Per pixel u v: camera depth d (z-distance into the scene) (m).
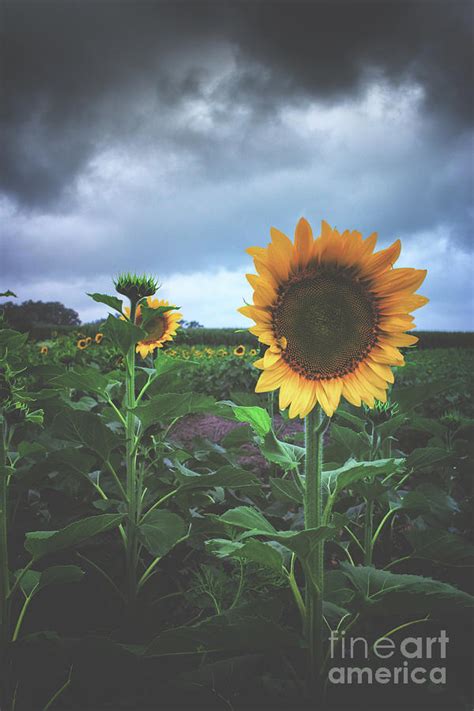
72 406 1.45
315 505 0.76
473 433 1.50
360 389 0.75
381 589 0.77
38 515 1.36
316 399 0.75
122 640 1.00
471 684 0.87
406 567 1.20
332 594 0.95
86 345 3.67
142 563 1.23
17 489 1.21
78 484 1.37
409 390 1.16
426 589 0.75
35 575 0.99
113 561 1.26
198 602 1.02
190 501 1.17
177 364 1.21
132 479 1.12
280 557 0.76
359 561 1.25
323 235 0.74
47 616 1.10
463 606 0.70
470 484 1.40
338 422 1.45
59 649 0.81
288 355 0.76
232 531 1.10
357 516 1.27
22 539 1.24
